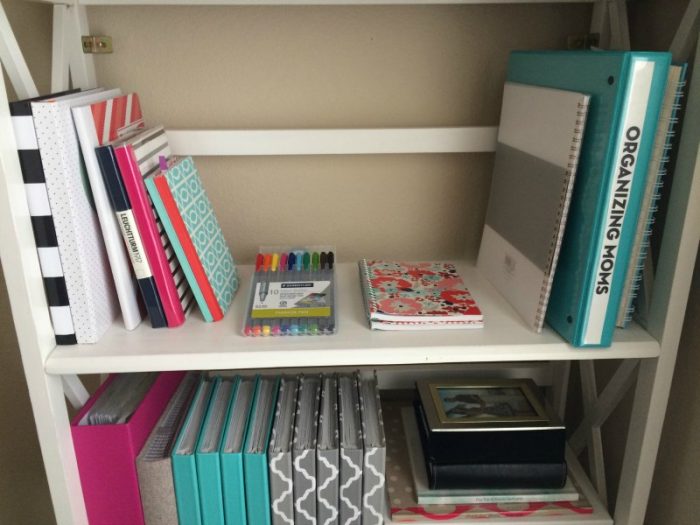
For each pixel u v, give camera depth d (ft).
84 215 2.46
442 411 3.15
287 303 2.79
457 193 3.49
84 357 2.47
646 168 2.23
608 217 2.29
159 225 2.62
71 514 2.66
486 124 3.38
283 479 2.68
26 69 2.46
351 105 3.32
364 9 3.16
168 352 2.51
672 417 2.89
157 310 2.68
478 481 3.02
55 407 2.53
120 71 3.21
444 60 3.26
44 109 2.23
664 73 2.11
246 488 2.71
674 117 2.31
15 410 3.17
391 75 3.28
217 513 2.74
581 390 3.73
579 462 3.68
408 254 3.62
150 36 3.16
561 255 2.58
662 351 2.57
